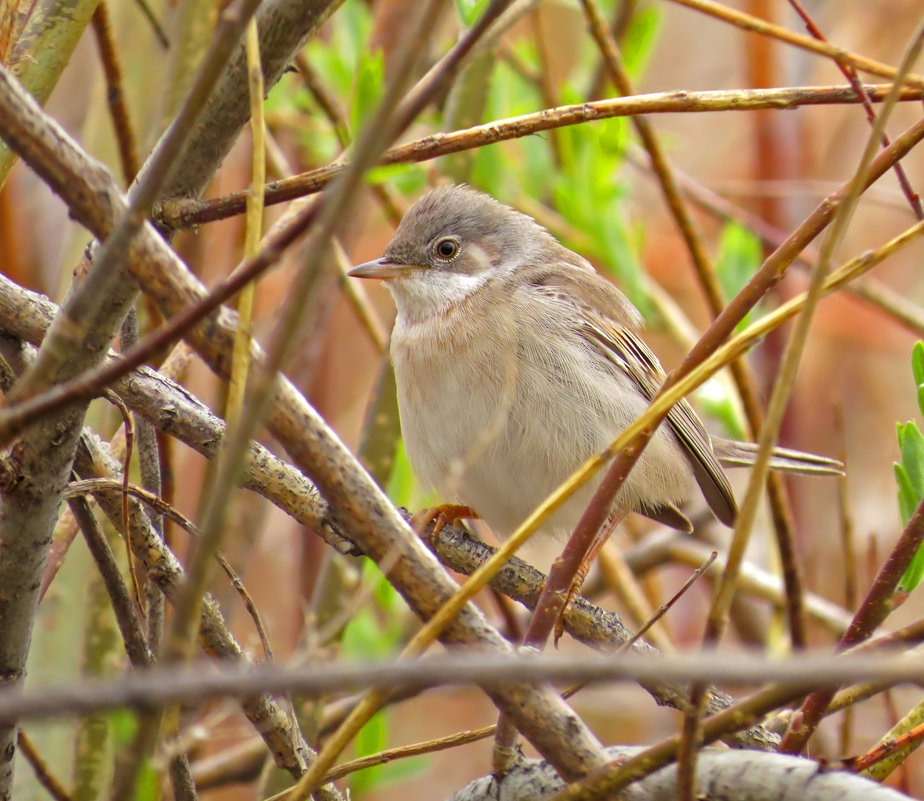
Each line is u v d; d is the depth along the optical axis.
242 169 12.05
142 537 6.09
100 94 9.61
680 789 4.27
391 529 4.59
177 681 2.94
